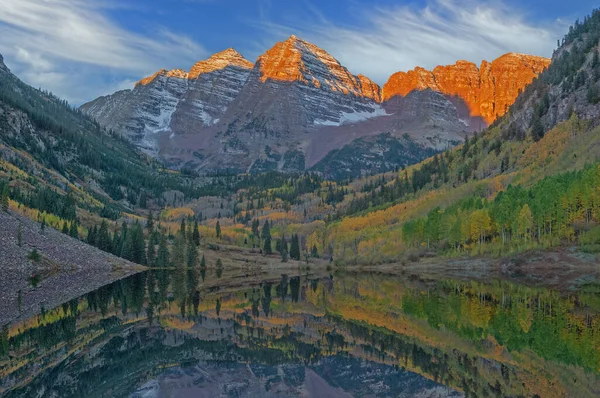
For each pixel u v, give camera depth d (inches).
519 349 2568.9
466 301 4279.0
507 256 5871.1
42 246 6555.1
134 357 2635.3
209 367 2490.2
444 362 2472.9
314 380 2290.8
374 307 4281.5
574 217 5393.7
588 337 2736.2
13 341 2819.9
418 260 7445.9
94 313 3777.1
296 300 4857.3
